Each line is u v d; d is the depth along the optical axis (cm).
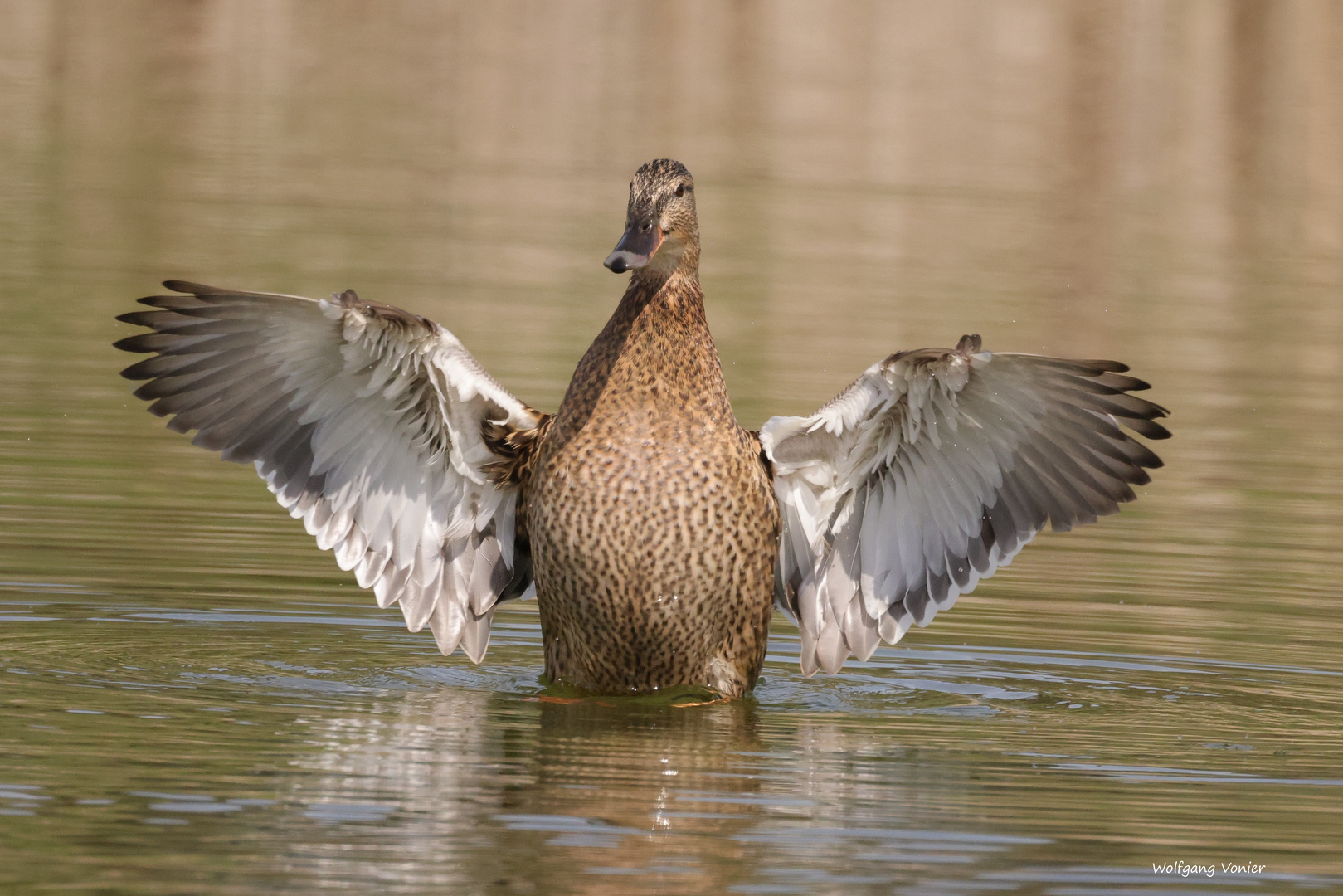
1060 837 864
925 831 867
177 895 756
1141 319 2647
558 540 1088
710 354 1105
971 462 1127
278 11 4619
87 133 3506
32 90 3803
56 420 1817
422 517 1150
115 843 814
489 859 809
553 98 4028
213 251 2655
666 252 1096
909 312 2539
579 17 4644
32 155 3278
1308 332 2639
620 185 3369
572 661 1124
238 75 4081
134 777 908
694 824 869
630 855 821
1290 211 3559
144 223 2816
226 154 3419
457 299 2430
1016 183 3616
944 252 3011
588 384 1094
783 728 1063
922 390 1079
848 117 4003
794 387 2055
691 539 1081
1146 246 3192
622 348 1092
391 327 1054
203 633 1235
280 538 1495
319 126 3712
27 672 1111
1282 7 4778
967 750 1023
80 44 4234
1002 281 2830
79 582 1334
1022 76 4281
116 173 3192
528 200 3194
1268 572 1492
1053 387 1067
